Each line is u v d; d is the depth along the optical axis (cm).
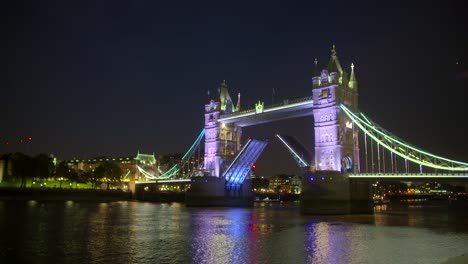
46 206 10675
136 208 11106
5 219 6594
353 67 9550
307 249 4047
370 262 3441
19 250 3881
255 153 11531
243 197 12838
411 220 7306
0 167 15825
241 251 3947
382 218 7700
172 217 7912
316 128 9006
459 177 7175
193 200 12244
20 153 15612
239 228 5881
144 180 19100
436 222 6931
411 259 3553
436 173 7594
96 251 3912
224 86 13050
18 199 13862
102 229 5612
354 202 8475
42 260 3481
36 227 5619
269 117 11131
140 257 3653
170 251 3947
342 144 8694
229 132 12875
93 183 18688
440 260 3503
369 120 8719
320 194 8344
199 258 3619
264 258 3609
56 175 16625
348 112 8744
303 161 9588
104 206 11856
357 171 8950
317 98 9100
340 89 8925
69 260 3497
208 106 12900
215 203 12025
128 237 4881
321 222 6775
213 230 5641
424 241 4569
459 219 7712
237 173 12256
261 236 4994
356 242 4488
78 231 5316
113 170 18362
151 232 5391
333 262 3444
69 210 9319
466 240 4662
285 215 8381
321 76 9119
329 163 8700
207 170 12569
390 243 4422
